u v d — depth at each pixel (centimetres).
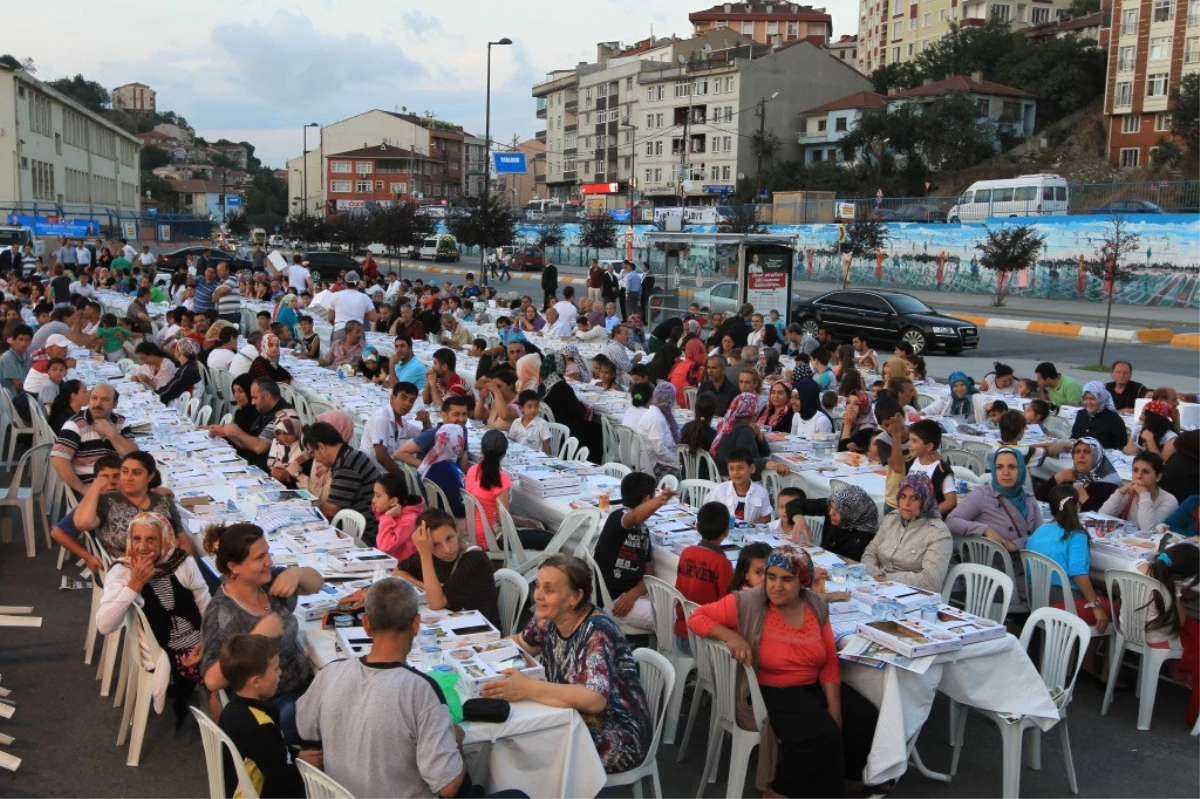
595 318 2252
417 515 705
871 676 542
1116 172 6172
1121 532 791
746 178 7738
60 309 1777
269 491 795
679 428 1170
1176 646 652
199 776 565
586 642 483
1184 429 1177
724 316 2086
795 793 518
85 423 862
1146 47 6419
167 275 3459
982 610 671
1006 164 6669
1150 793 576
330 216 7069
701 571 631
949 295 4338
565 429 1145
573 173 10519
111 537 690
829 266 4891
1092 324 3203
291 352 1766
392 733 402
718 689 552
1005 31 8125
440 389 1251
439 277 5334
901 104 7094
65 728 616
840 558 690
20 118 5425
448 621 554
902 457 824
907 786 580
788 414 1225
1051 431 1294
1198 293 3678
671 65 8900
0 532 958
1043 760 614
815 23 10900
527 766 455
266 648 441
